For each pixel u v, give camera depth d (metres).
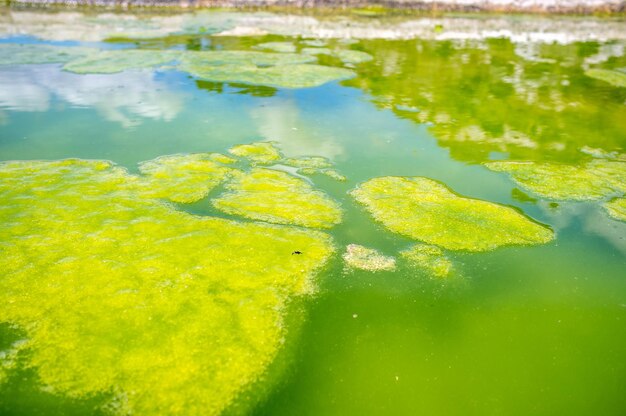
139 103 17.69
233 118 16.41
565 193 11.84
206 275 8.47
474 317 7.99
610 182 12.39
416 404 6.45
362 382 6.75
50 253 8.88
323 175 12.49
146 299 7.84
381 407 6.39
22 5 41.59
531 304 8.30
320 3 43.75
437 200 11.33
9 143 13.77
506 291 8.59
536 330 7.75
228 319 7.55
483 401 6.52
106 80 20.47
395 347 7.35
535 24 38.03
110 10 40.84
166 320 7.45
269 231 9.92
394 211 10.84
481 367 7.04
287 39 30.08
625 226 10.55
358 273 8.88
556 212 11.05
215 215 10.47
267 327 7.48
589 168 13.17
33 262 8.61
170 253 9.00
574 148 14.51
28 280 8.17
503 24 37.81
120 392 6.34
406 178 12.36
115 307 7.66
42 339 7.06
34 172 11.99
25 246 9.04
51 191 11.10
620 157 13.93
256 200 11.12
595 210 11.16
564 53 27.42
